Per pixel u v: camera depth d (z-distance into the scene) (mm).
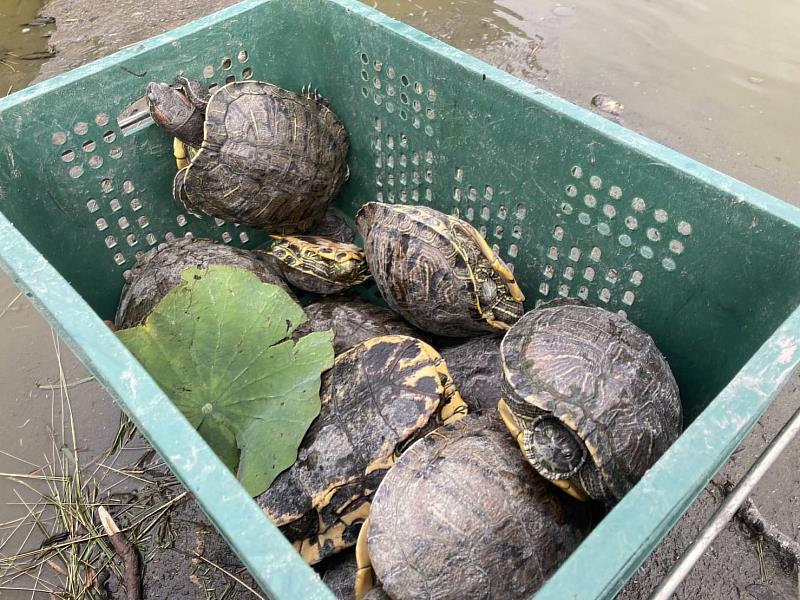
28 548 679
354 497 545
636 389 507
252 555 322
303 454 563
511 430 519
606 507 493
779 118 1066
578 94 1115
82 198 706
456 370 642
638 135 558
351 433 559
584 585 307
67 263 717
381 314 720
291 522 544
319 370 595
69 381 804
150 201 767
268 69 783
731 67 1153
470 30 1246
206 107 707
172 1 1352
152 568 662
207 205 740
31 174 655
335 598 304
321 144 770
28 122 638
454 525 467
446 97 676
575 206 625
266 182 728
